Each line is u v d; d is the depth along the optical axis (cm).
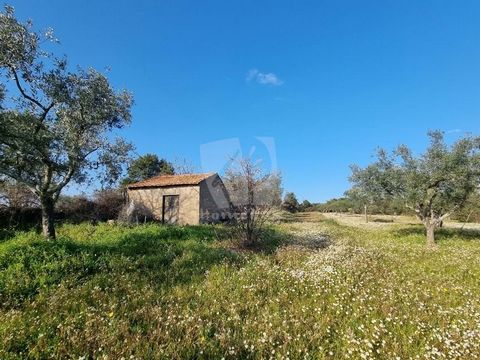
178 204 3022
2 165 1248
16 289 757
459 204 2089
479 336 585
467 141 2025
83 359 469
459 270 1148
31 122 1189
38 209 2364
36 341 531
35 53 1177
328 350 542
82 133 1330
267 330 584
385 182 2350
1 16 1091
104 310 668
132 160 1495
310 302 755
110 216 2947
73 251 1073
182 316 642
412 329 621
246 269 1028
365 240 2091
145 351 504
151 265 1077
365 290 830
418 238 2359
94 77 1306
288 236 2009
